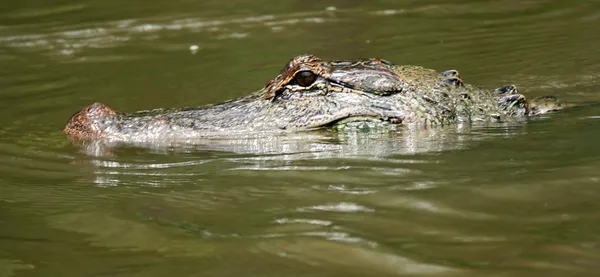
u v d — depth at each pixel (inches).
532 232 461.4
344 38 1305.4
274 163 671.1
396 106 770.8
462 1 1536.7
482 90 824.9
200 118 794.8
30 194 611.5
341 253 449.1
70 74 1165.1
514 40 1229.1
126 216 540.7
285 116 780.0
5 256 473.7
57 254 474.0
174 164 690.2
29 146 780.0
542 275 402.9
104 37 1400.1
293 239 474.9
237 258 451.2
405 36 1301.7
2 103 1004.6
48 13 1603.1
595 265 411.5
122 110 951.6
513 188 542.6
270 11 1539.1
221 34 1381.6
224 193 585.6
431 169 611.2
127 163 700.7
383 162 645.9
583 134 690.2
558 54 1119.6
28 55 1296.8
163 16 1541.6
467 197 531.5
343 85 780.0
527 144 670.5
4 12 1619.1
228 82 1067.3
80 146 766.5
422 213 506.6
